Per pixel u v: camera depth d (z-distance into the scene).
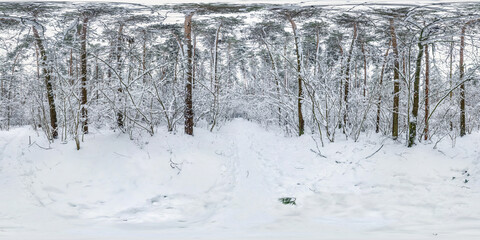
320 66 14.41
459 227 5.56
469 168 8.73
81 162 9.66
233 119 28.56
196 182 9.39
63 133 12.07
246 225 6.48
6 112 19.53
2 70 14.72
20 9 11.52
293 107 16.14
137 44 14.07
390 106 13.79
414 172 9.03
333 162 10.84
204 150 11.85
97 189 8.59
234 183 9.48
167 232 5.79
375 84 13.37
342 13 13.88
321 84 13.40
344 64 14.41
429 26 10.11
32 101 12.41
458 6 10.98
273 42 21.06
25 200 7.71
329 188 8.88
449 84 13.10
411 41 11.05
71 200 8.00
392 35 11.73
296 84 18.88
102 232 5.77
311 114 15.87
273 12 15.45
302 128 15.80
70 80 11.92
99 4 12.00
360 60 16.20
